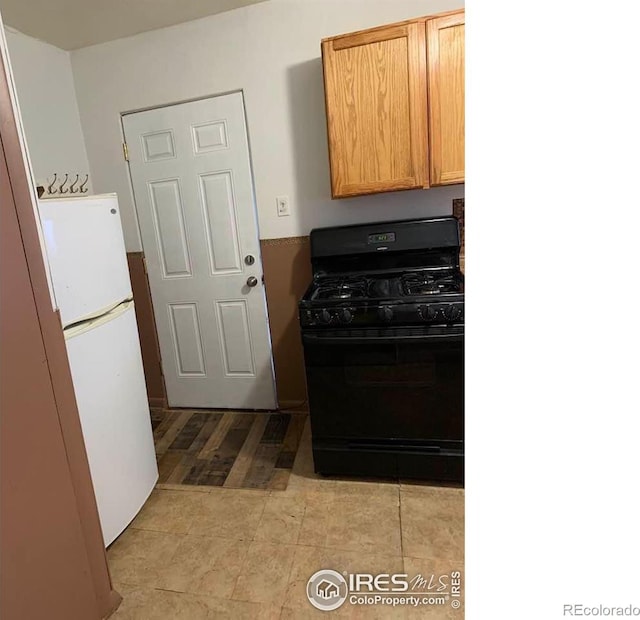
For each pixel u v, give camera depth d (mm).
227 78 2291
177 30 2285
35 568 1130
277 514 1785
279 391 2672
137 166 2521
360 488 1915
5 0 1866
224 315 2619
